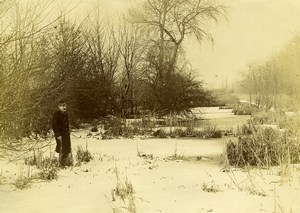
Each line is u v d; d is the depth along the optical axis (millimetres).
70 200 6715
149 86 23203
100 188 7570
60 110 10023
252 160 9625
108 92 22062
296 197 6398
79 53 19781
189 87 23078
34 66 7730
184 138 16219
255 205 6066
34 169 9305
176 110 22672
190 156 11578
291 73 21422
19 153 10766
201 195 6754
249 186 7195
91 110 21297
